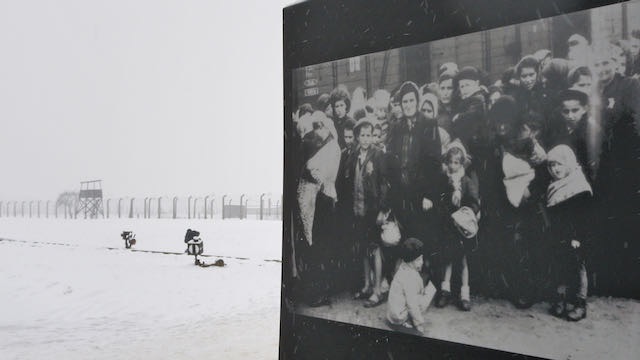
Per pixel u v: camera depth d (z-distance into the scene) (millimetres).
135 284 13828
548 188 4496
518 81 4652
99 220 44625
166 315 10336
